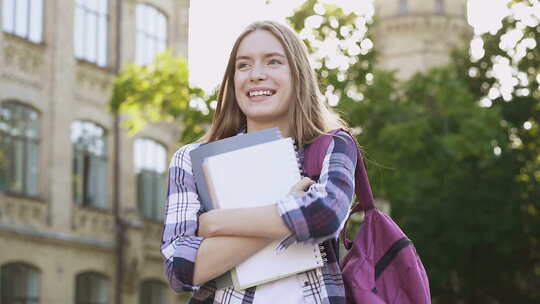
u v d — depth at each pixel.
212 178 2.99
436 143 24.92
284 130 3.21
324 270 2.99
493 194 29.94
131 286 27.12
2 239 23.19
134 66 22.88
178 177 3.11
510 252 30.27
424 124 24.39
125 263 26.92
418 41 52.25
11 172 23.86
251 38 3.22
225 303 2.97
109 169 27.09
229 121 3.35
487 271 31.38
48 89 25.23
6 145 23.73
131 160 27.67
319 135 3.11
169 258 2.98
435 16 52.25
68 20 25.94
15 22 24.31
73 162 25.84
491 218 29.92
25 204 24.14
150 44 28.91
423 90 26.73
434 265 30.22
